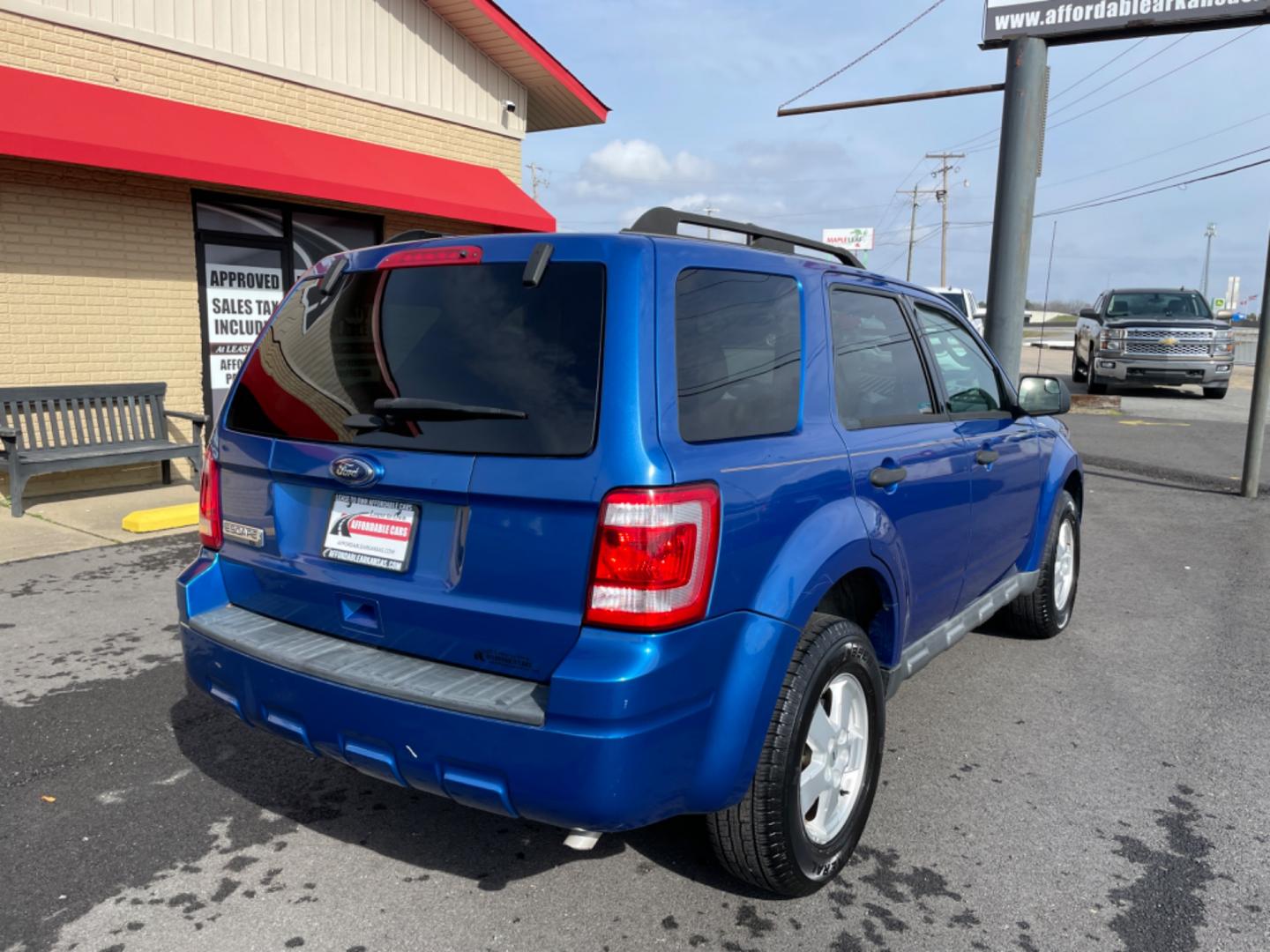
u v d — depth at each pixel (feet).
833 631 9.25
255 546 9.69
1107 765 12.51
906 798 11.59
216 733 13.12
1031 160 38.88
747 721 8.20
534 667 7.86
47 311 28.30
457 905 9.34
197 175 28.32
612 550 7.41
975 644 17.31
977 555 13.46
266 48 33.86
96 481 29.60
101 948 8.59
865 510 9.82
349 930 8.92
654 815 7.84
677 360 8.09
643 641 7.45
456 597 8.16
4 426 26.50
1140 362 67.21
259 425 9.67
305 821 10.91
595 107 45.98
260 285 34.27
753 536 8.27
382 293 9.27
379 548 8.67
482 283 8.66
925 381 12.40
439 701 7.77
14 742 12.71
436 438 8.28
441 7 39.14
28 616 17.75
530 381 8.05
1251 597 20.58
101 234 29.32
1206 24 36.60
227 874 9.80
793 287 9.96
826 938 8.89
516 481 7.75
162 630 17.11
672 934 8.91
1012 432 14.46
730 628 8.11
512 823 10.94
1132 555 24.30
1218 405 65.67
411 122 39.19
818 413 9.78
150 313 30.76
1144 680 15.60
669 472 7.57
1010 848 10.49
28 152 24.73
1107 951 8.74
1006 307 39.83
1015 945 8.82
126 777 11.85
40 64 28.04
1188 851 10.47
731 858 8.93
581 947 8.72
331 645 8.93
